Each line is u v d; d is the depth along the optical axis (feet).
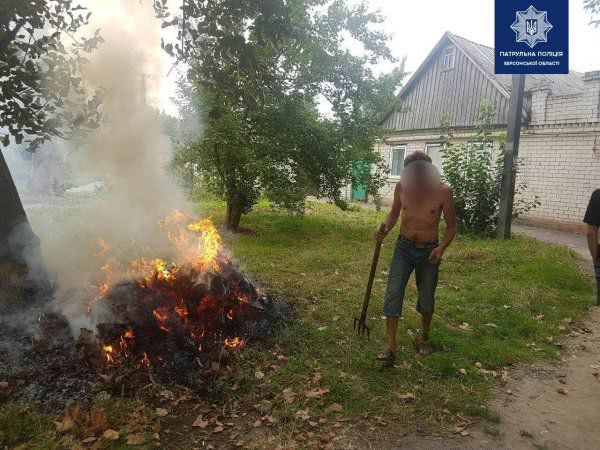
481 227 35.47
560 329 15.52
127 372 10.76
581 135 39.40
